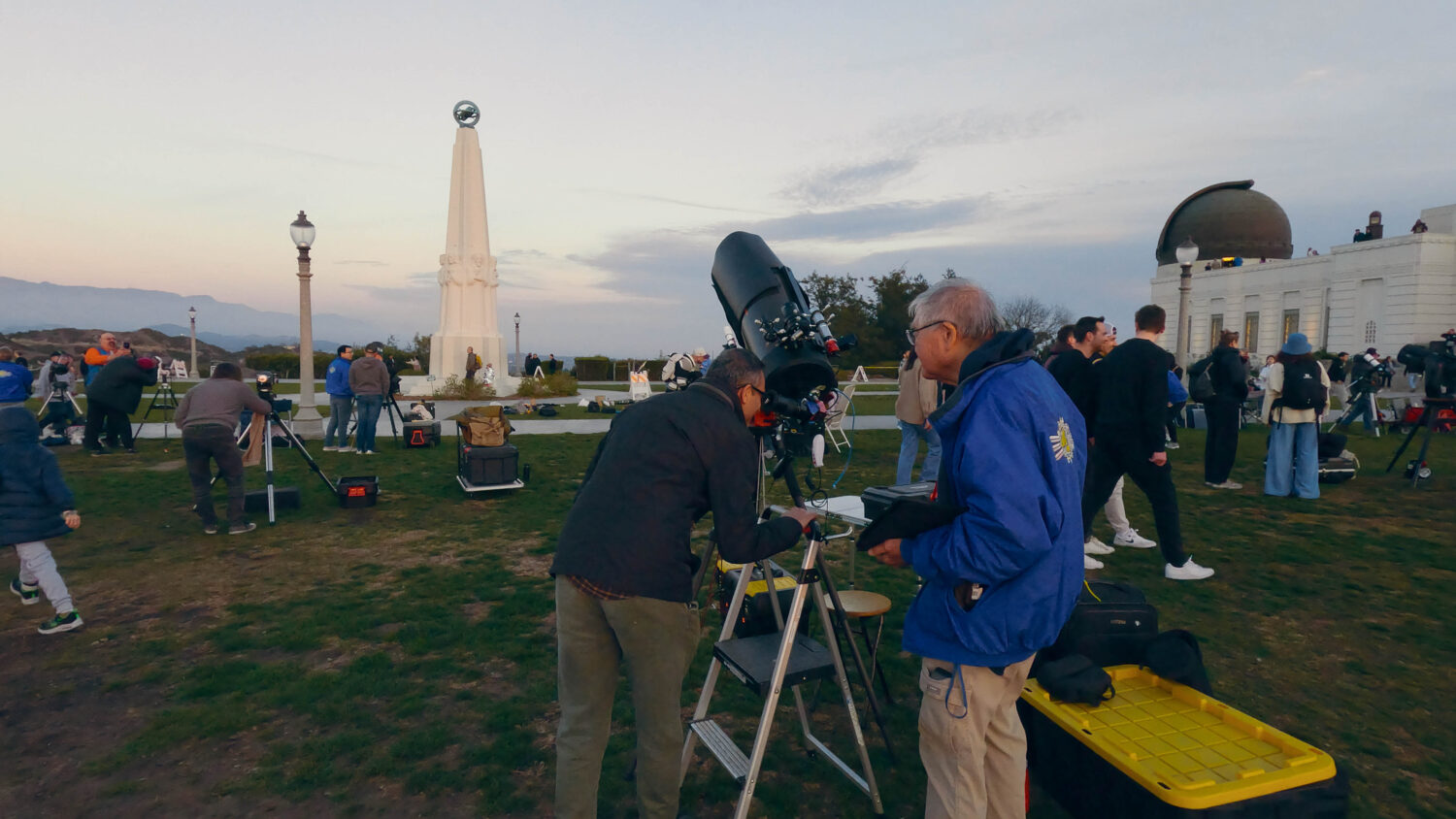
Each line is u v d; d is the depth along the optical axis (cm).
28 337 5359
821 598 268
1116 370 514
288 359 3825
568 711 238
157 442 1234
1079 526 200
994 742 213
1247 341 3909
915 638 209
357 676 386
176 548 626
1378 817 272
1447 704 360
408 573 563
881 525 208
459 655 415
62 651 418
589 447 1224
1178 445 1231
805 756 318
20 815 272
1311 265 3591
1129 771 232
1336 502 805
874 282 4675
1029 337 198
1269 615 473
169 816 273
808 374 291
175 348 5816
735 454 230
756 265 321
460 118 2255
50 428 1208
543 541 658
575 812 233
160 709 353
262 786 292
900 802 284
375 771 302
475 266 2297
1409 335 3206
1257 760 238
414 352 4491
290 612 480
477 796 288
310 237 1311
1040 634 194
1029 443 189
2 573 555
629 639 224
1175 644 298
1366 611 480
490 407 872
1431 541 645
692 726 284
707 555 265
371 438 1144
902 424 752
